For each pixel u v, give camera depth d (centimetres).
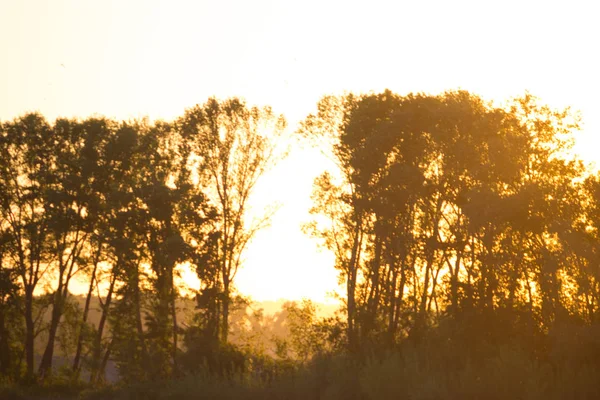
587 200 4869
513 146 5703
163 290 7425
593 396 3375
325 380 4481
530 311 4838
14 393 6488
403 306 6712
